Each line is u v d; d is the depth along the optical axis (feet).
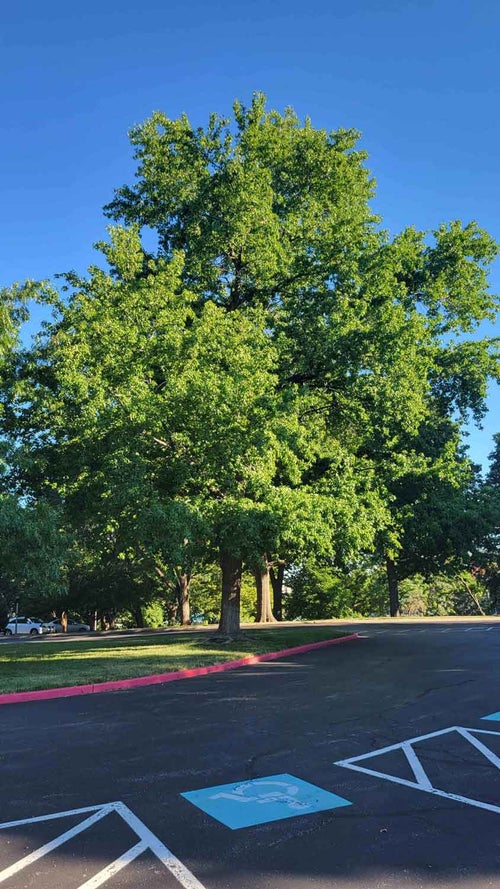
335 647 69.41
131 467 56.90
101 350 57.11
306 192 75.72
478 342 77.82
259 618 132.67
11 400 62.08
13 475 62.64
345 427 76.59
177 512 55.67
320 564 155.63
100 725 29.40
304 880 13.50
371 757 23.17
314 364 70.23
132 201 78.43
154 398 56.24
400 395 65.62
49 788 19.83
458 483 86.43
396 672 46.57
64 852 15.05
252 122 75.25
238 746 24.91
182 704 34.76
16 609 173.78
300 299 72.08
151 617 204.03
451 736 26.27
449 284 75.36
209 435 58.13
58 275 66.44
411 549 144.46
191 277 72.69
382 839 15.60
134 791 19.43
